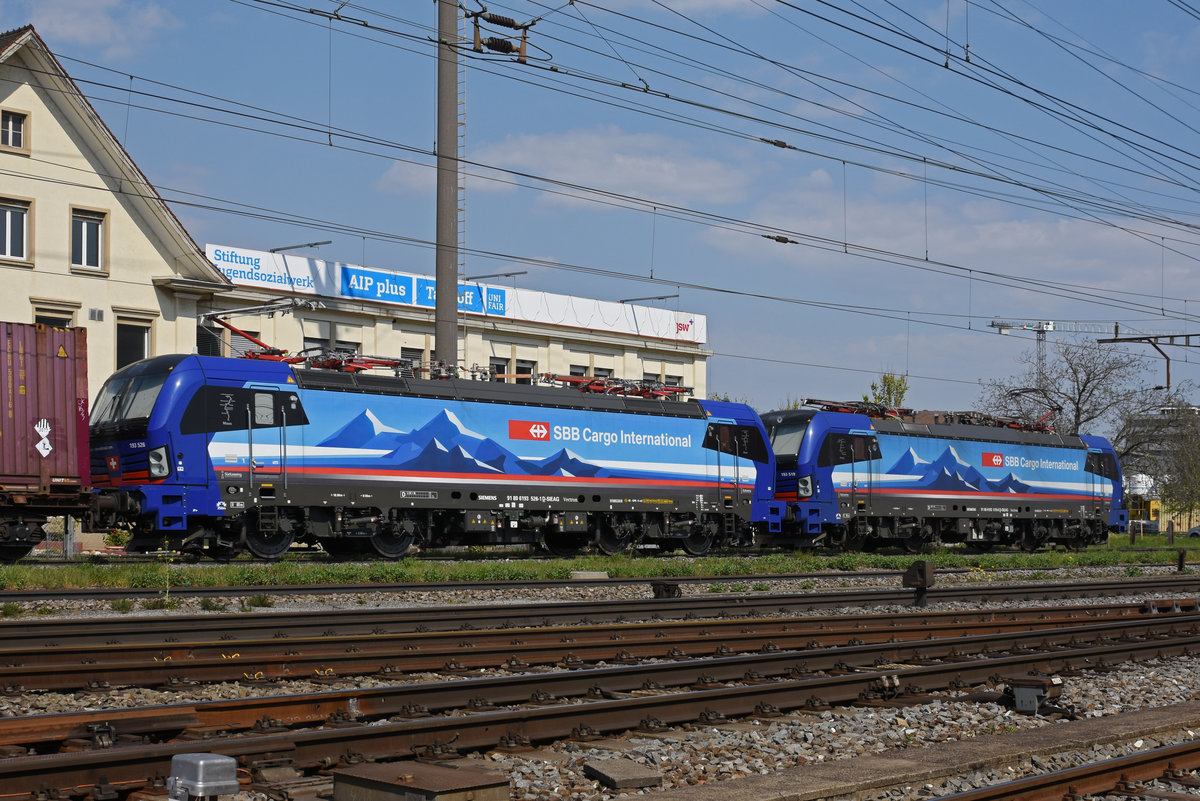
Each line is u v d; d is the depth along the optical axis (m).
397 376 27.36
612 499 30.19
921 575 18.14
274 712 8.77
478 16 28.64
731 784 7.59
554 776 7.93
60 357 22.77
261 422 24.56
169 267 36.34
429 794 6.52
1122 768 8.11
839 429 35.03
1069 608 20.12
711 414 32.56
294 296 39.41
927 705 10.97
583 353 48.78
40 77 33.88
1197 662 14.65
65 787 6.77
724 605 18.56
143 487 23.31
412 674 11.66
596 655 13.20
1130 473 66.44
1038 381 65.06
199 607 17.20
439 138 32.53
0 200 33.03
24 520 22.56
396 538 27.39
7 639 12.23
